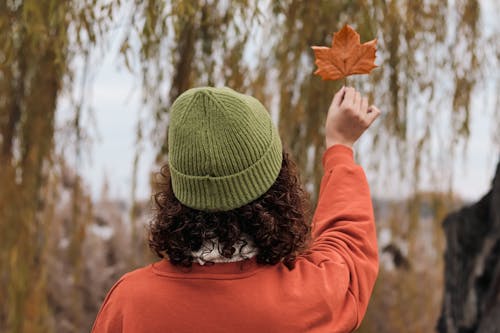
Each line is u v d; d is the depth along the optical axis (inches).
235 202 43.2
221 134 42.4
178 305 43.9
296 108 127.3
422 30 128.2
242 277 44.2
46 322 154.6
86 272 221.0
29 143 135.3
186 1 102.2
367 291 47.5
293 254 45.7
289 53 124.3
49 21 109.4
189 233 44.3
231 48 117.8
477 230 129.7
